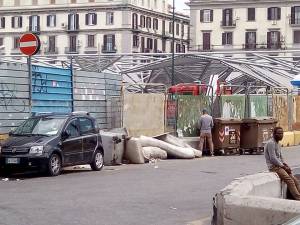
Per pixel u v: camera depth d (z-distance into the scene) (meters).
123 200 11.52
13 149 15.24
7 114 18.08
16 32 119.94
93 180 14.77
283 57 55.19
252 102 27.56
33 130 16.14
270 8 102.25
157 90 33.75
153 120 24.05
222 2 104.94
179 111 24.27
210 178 15.61
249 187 8.09
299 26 100.31
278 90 36.06
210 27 106.19
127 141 20.09
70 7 116.25
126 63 58.66
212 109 25.52
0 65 17.91
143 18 119.25
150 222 9.47
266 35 102.69
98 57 54.19
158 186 13.77
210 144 23.70
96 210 10.38
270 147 10.73
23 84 18.73
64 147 15.97
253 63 51.81
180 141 22.91
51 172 15.50
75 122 16.73
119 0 113.12
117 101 23.72
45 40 118.06
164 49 127.19
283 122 31.27
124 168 18.36
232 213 7.03
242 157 23.30
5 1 120.56
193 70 56.12
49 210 10.29
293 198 10.63
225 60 50.72
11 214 9.85
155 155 21.17
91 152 17.17
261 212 6.81
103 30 114.56
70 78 21.31
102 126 23.17
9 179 14.91
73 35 116.69
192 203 11.38
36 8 118.25
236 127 24.86
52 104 20.27
